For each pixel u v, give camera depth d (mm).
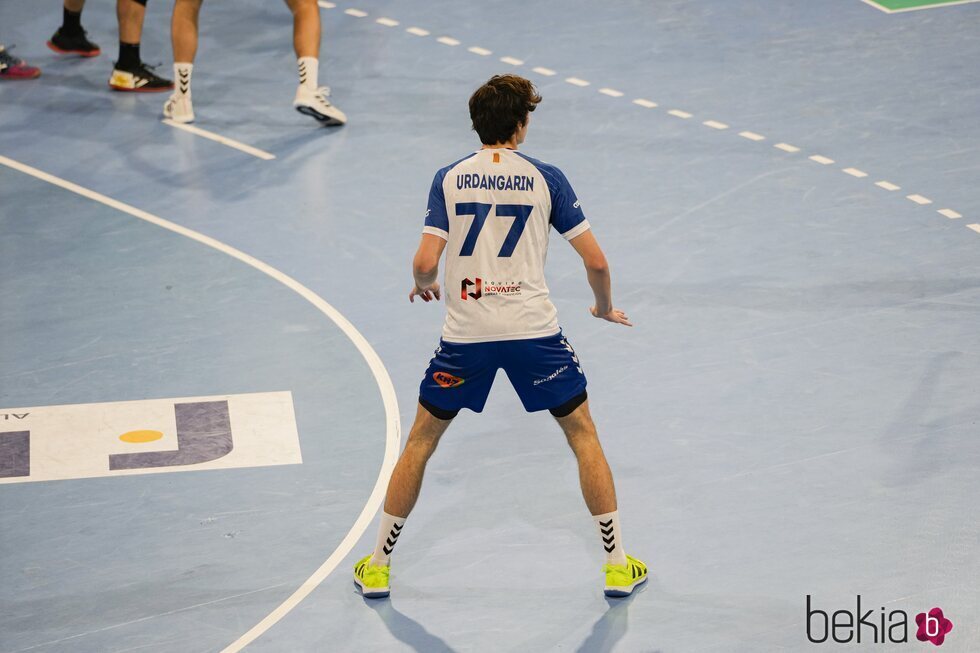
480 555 20750
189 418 24406
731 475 22625
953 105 38750
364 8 46594
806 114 38375
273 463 23141
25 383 25422
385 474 22812
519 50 43094
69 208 32844
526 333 18641
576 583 20109
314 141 36969
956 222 31969
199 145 36656
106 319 27812
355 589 20016
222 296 28812
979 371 25609
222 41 43844
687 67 41750
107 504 21953
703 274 29688
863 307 28125
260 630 19109
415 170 35250
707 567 20375
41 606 19562
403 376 25812
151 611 19500
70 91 40031
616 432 23922
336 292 29094
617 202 33281
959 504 21703
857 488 22188
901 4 47000
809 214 32594
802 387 25219
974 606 19422
